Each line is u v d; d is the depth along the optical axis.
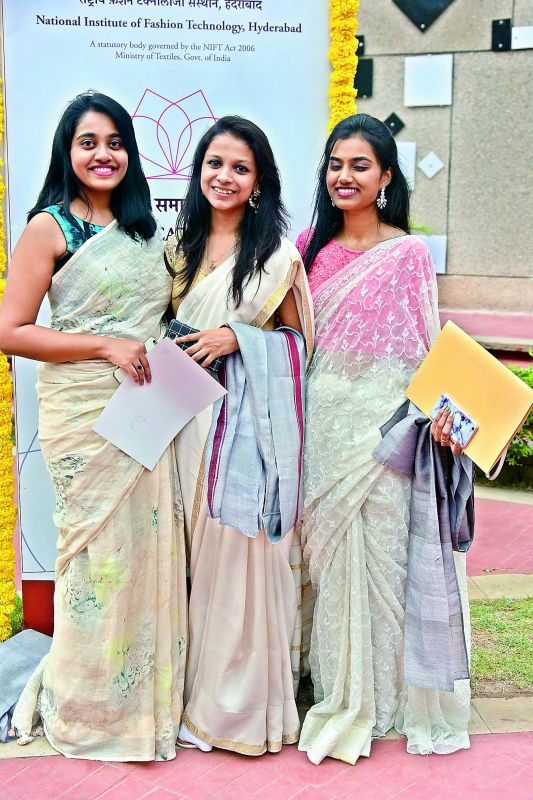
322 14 2.93
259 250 2.52
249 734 2.60
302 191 3.04
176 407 2.50
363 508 2.66
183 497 2.66
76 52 2.91
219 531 2.60
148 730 2.58
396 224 2.73
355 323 2.62
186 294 2.60
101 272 2.44
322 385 2.68
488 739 2.73
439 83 6.80
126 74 2.93
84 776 2.52
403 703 2.75
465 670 2.64
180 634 2.69
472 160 6.88
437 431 2.53
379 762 2.60
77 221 2.46
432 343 2.71
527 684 3.08
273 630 2.61
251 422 2.52
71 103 2.45
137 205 2.54
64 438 2.50
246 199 2.52
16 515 3.35
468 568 4.16
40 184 2.97
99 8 2.88
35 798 2.42
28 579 3.13
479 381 2.45
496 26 6.57
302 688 2.98
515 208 6.87
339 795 2.44
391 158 2.62
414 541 2.66
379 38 6.86
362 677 2.66
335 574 2.70
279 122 2.99
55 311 2.52
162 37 2.92
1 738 2.70
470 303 7.12
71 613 2.55
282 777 2.52
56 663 2.59
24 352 2.45
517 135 6.74
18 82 2.91
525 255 6.91
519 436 5.22
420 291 2.63
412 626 2.65
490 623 3.55
